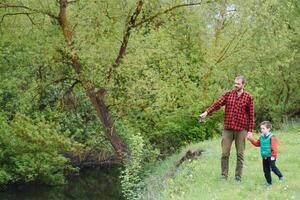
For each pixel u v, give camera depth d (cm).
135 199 1517
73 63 2067
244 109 1158
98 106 2125
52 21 2064
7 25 2120
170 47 2216
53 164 2245
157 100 2133
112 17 1978
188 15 2241
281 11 2823
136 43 2003
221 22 2347
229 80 2445
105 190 2147
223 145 1202
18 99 2216
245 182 1198
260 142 1153
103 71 2014
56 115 2280
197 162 1511
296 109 3198
